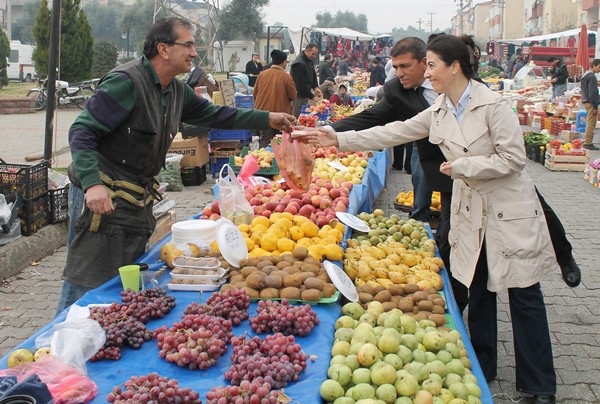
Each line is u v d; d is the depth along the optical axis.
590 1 45.88
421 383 2.89
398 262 4.63
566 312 5.84
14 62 44.94
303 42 37.97
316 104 15.71
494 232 3.90
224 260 3.91
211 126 4.54
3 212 6.81
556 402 4.32
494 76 38.47
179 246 4.07
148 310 3.20
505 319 5.73
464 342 3.43
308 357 2.85
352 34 41.16
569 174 13.06
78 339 2.70
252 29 55.47
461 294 5.14
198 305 3.21
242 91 20.58
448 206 5.23
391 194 10.95
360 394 2.67
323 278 3.60
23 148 15.67
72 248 4.02
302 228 4.49
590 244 7.95
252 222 4.55
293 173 4.54
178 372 2.73
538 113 20.50
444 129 3.90
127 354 2.88
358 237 5.25
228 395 2.36
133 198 3.95
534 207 3.89
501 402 4.26
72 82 29.50
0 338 5.34
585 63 22.00
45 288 6.47
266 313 3.08
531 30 71.69
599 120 17.09
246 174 6.43
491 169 3.66
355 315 3.45
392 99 5.14
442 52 3.74
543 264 3.92
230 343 2.94
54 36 8.28
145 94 3.76
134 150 3.85
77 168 3.51
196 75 13.90
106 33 68.06
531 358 3.99
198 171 11.56
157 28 3.75
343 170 7.85
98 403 2.48
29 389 2.26
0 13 68.88
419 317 3.68
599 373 4.71
